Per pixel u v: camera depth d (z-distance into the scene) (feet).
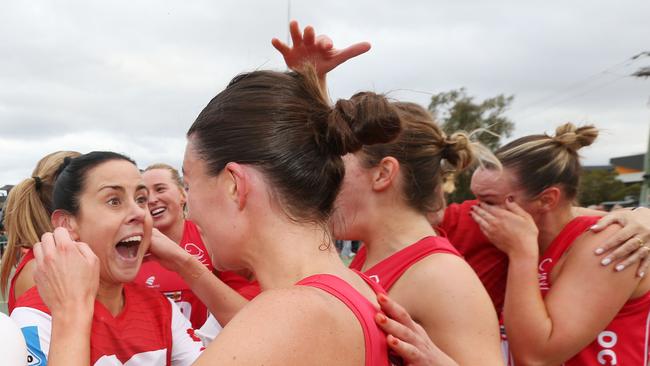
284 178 3.08
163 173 11.39
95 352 5.05
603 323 5.56
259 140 3.09
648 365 5.87
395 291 4.69
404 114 5.23
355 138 3.39
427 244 4.81
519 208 6.05
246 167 3.10
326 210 3.24
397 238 5.11
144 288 6.04
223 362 2.44
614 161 142.51
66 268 3.98
